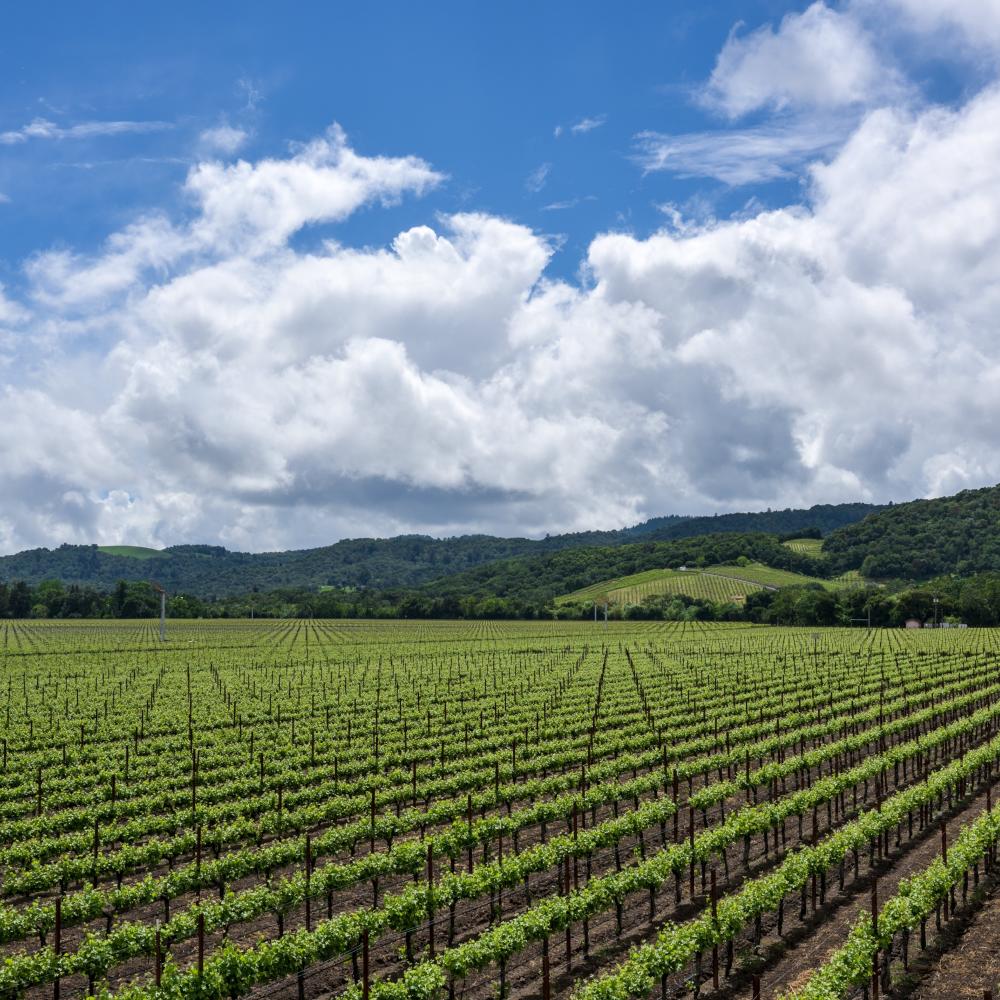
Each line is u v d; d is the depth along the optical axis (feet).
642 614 625.41
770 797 104.37
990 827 78.74
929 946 65.77
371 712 176.65
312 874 72.90
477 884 69.26
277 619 623.77
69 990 62.59
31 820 100.89
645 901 76.07
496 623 568.41
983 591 518.78
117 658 293.23
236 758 129.90
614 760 125.59
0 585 636.89
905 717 156.56
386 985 54.60
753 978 53.78
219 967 56.13
